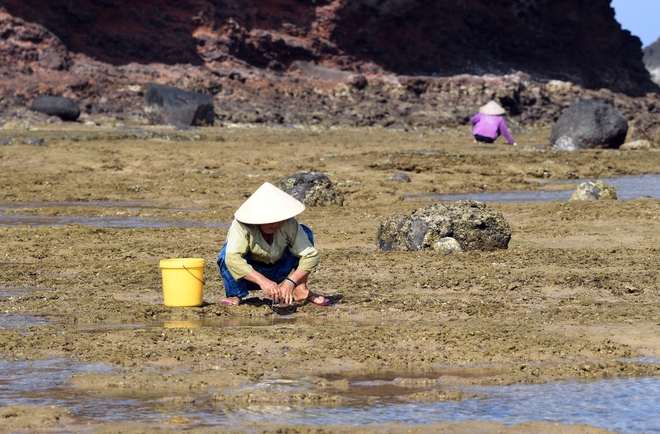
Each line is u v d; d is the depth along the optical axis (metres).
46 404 14.16
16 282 26.00
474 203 32.09
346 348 17.83
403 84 152.38
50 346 17.92
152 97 109.00
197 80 133.00
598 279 25.70
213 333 18.97
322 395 14.52
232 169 67.12
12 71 123.19
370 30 159.12
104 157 69.50
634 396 14.73
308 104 136.75
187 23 142.50
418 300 23.06
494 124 92.06
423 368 16.59
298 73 150.12
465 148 86.06
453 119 138.62
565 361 17.11
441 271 27.30
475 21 180.88
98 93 123.12
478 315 21.38
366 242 34.75
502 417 13.61
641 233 35.84
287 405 14.15
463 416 13.62
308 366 16.61
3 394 14.75
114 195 54.03
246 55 147.12
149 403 14.25
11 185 57.34
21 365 16.59
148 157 70.81
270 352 17.53
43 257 31.27
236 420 13.35
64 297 23.72
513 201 51.78
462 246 31.25
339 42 155.75
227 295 22.88
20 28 127.00
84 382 15.40
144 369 16.33
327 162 70.88
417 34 168.38
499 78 160.50
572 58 195.62
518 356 17.33
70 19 134.12
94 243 34.34
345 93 144.38
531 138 108.75
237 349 17.75
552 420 13.46
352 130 114.50
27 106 113.44
